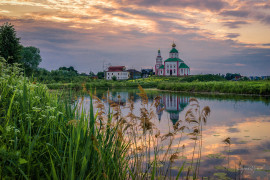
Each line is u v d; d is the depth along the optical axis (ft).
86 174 7.95
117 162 9.29
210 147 17.22
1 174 6.74
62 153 8.75
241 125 25.72
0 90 11.10
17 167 6.72
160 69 321.52
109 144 9.62
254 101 52.31
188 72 318.86
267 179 11.60
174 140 18.97
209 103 49.26
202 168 13.08
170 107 42.63
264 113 34.50
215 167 13.23
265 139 19.62
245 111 36.70
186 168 12.94
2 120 9.72
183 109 39.34
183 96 72.38
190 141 18.84
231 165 13.56
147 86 164.45
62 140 9.74
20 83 13.04
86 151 7.57
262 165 13.51
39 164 8.02
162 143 17.62
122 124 9.78
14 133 8.23
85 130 8.61
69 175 6.95
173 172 12.30
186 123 26.48
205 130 23.22
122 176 9.25
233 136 20.79
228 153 15.81
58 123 10.59
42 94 15.03
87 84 152.35
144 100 10.06
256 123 26.86
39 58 199.31
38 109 9.64
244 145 17.76
